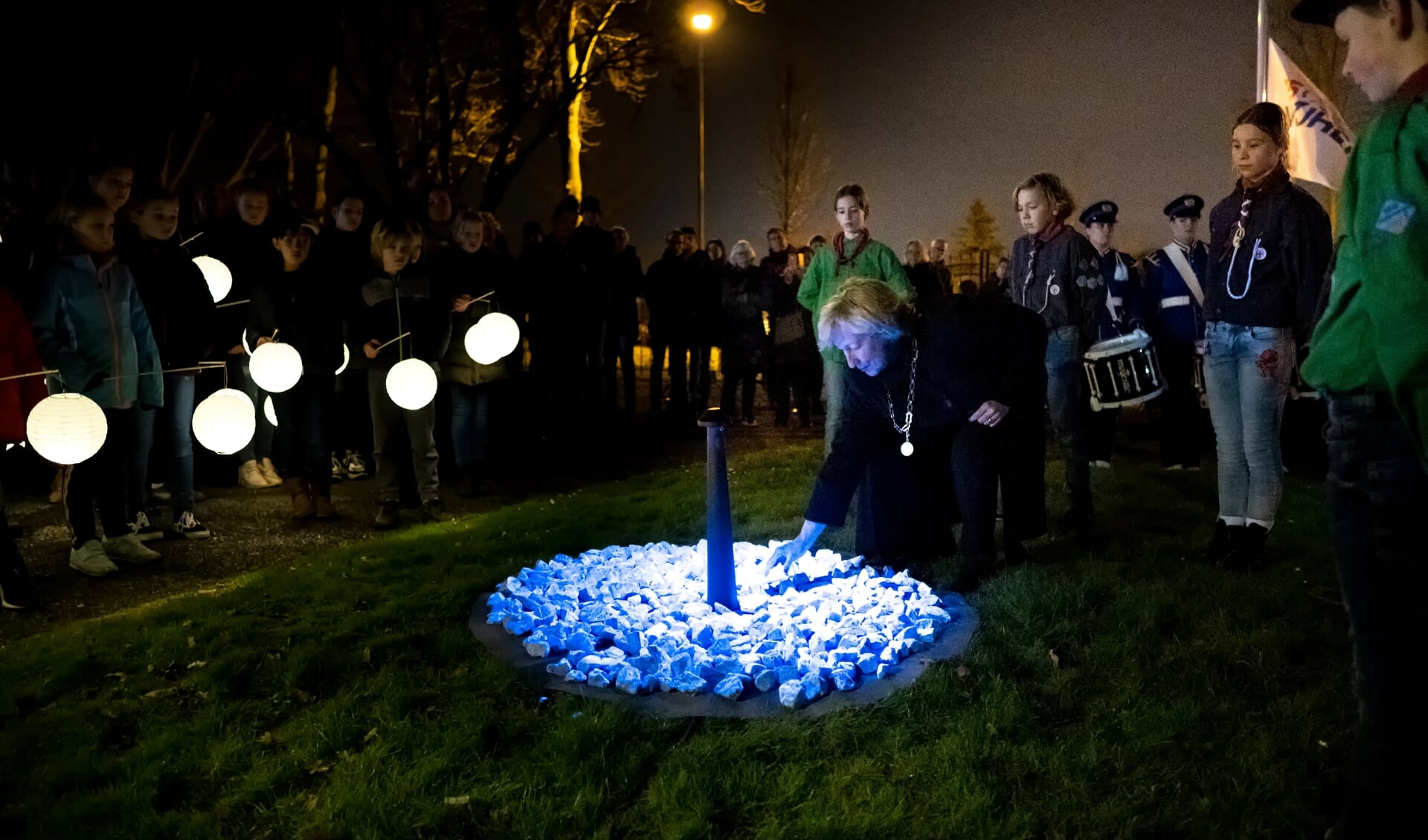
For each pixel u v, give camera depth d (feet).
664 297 42.16
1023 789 10.13
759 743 11.04
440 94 47.03
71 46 42.24
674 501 24.57
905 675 12.66
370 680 13.14
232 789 10.84
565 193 57.88
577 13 52.75
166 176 49.78
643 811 10.08
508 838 9.66
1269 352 16.03
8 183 25.30
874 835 9.49
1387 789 7.62
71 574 20.11
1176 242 28.17
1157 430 38.47
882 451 17.38
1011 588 15.39
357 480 30.14
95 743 11.83
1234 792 9.84
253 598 17.08
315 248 24.48
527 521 22.91
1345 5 7.43
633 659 13.01
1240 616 14.21
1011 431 16.85
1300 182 27.50
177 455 22.93
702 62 70.13
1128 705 11.77
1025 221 20.02
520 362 35.99
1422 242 6.82
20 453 31.45
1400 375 6.93
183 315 22.22
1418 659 7.50
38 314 18.34
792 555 16.55
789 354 39.22
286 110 44.68
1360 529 7.68
